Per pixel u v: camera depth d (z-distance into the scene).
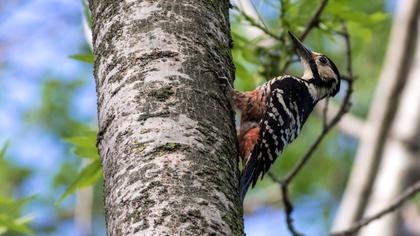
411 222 19.77
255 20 11.64
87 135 10.74
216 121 7.39
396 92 16.89
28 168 19.67
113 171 7.02
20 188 19.53
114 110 7.32
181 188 6.73
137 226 6.54
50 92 20.17
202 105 7.40
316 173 21.83
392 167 16.86
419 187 12.87
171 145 6.98
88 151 10.34
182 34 7.74
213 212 6.69
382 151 16.86
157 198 6.64
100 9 8.03
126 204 6.70
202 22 7.96
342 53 17.70
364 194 16.66
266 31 11.51
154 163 6.85
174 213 6.57
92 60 9.80
